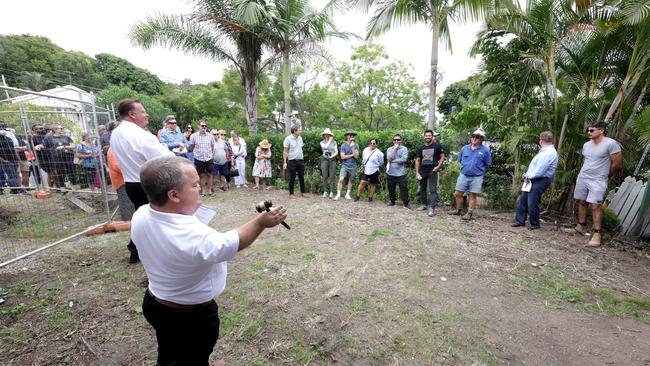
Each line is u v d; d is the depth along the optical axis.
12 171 5.72
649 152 5.34
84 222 5.29
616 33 5.11
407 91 20.33
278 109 21.47
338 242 4.48
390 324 2.63
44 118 6.39
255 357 2.23
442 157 6.05
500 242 4.64
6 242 4.37
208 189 7.89
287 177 9.42
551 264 3.89
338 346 2.36
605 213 5.19
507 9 5.84
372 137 8.18
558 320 2.77
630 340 2.53
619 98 5.21
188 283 1.32
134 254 3.63
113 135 3.07
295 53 11.12
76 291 3.04
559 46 5.88
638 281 3.53
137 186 3.10
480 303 2.99
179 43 10.75
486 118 6.79
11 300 2.87
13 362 2.14
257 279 3.36
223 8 10.55
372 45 19.39
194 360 1.54
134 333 2.46
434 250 4.25
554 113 5.72
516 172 6.66
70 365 2.13
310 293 3.09
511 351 2.36
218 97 21.97
